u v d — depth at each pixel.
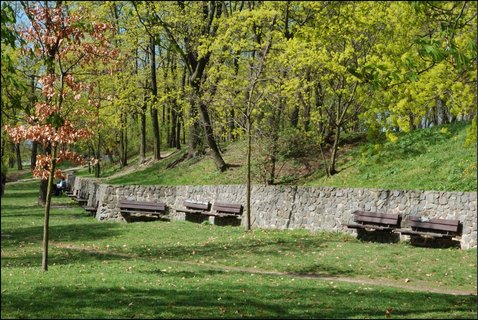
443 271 12.46
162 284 9.96
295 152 25.80
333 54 14.93
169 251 15.10
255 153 24.27
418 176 19.77
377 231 17.53
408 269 12.71
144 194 23.62
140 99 29.34
